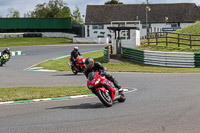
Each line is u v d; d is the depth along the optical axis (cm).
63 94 1784
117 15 12438
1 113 1343
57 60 4938
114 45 4341
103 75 1397
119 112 1272
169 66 3591
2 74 3206
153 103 1448
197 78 2389
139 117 1171
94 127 1045
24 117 1242
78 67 3048
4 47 8612
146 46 4556
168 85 2050
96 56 5066
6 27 12531
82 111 1317
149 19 12238
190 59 3459
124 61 4016
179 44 4306
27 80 2655
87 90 1889
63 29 12950
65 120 1159
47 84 2350
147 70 3253
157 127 1024
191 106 1344
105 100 1366
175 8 12512
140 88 1966
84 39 10150
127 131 987
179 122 1080
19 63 4678
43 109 1402
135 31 4450
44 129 1042
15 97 1725
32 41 11319
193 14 12250
